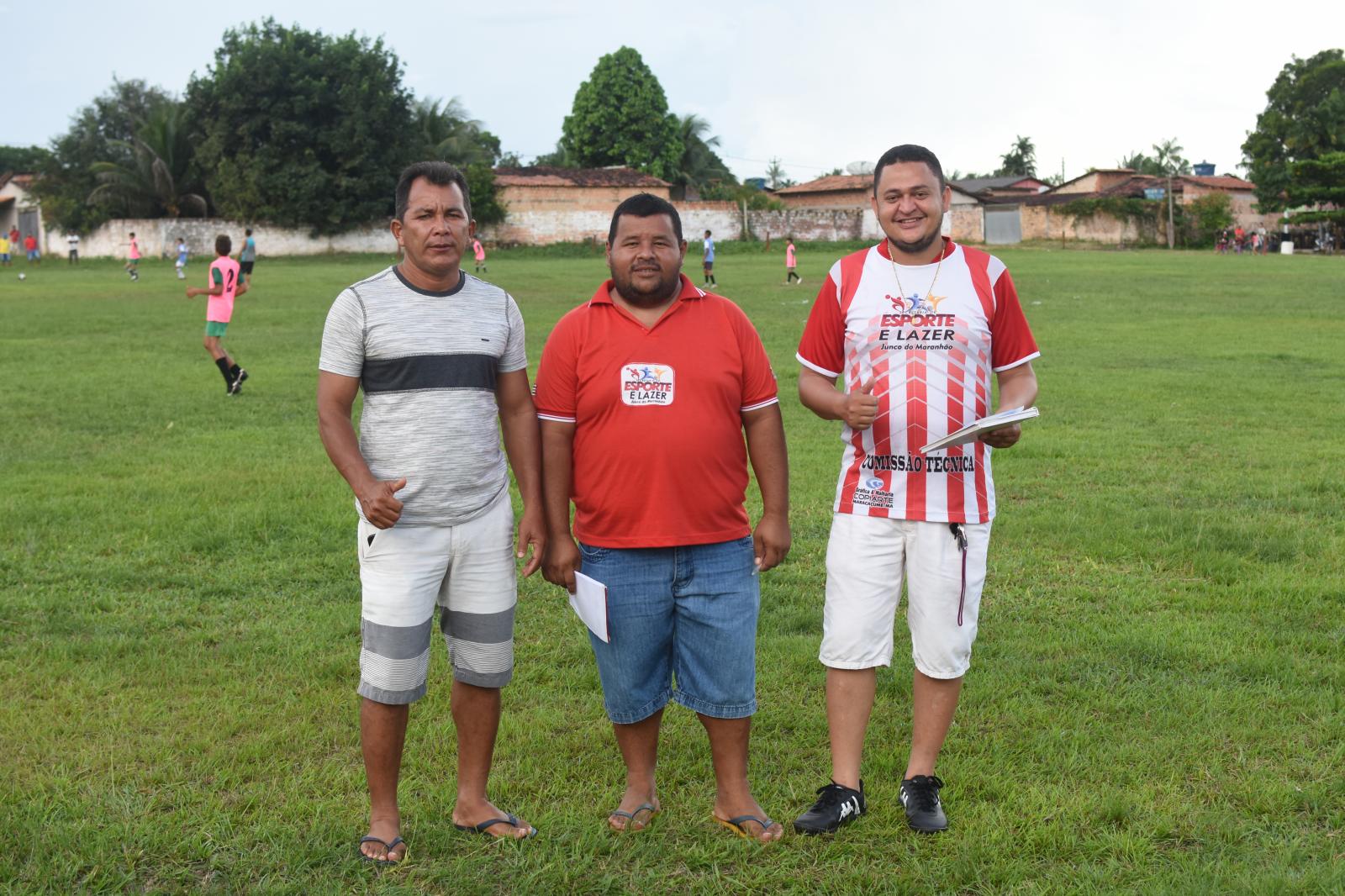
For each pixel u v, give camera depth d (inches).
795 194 2918.3
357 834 141.6
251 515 286.5
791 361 618.2
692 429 140.6
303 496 310.5
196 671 192.7
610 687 146.9
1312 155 2603.3
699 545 143.6
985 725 173.8
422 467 137.8
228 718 173.0
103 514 289.0
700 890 130.8
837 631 150.7
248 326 817.5
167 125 2078.0
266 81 2007.9
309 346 693.3
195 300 1065.5
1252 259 1877.5
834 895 130.0
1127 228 2706.7
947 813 147.7
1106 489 322.3
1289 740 164.6
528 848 139.9
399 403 138.4
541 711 177.8
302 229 2103.8
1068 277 1328.7
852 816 145.2
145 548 262.8
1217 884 126.9
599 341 141.4
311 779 155.0
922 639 149.9
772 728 174.4
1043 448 376.8
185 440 395.5
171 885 130.7
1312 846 136.2
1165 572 249.6
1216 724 170.1
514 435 146.8
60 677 189.8
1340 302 990.4
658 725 150.6
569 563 146.9
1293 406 463.5
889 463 149.3
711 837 142.5
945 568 148.3
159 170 2066.9
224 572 247.3
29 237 1977.1
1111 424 426.0
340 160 2092.8
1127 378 545.0
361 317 137.5
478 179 2242.9
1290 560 255.8
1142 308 935.7
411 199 136.9
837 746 149.6
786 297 1092.5
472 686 143.1
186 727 170.1
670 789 156.6
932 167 148.3
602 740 169.5
